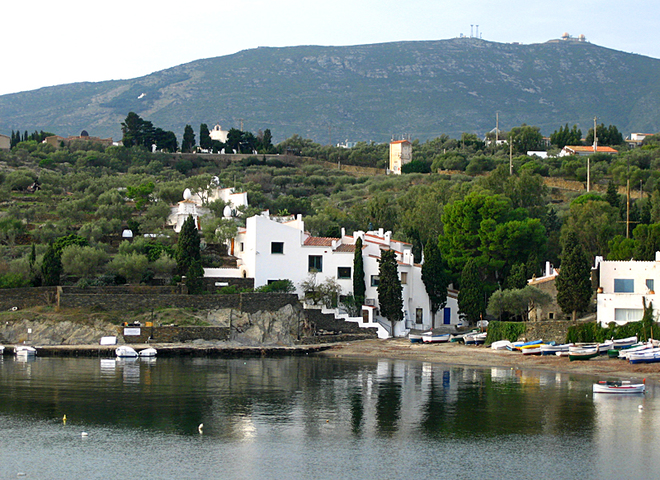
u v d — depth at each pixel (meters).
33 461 55.12
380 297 117.88
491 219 127.31
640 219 146.50
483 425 64.94
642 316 101.25
